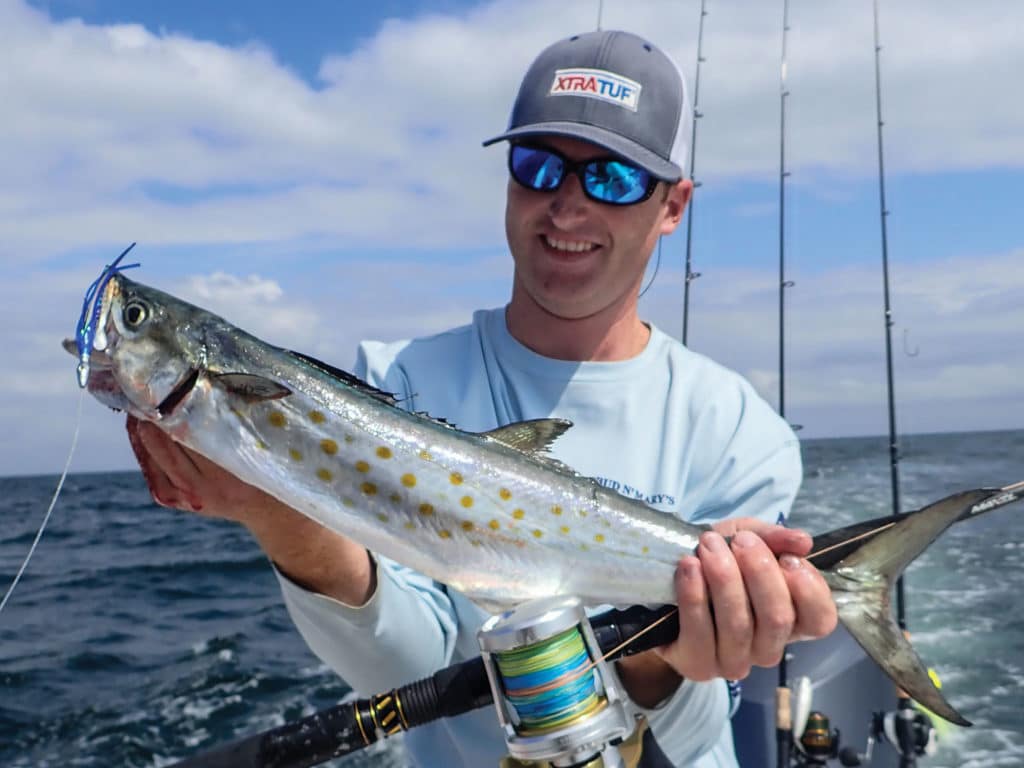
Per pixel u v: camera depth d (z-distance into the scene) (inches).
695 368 36.2
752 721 50.9
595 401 34.4
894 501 63.8
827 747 48.4
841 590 27.7
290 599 28.4
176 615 152.7
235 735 93.2
